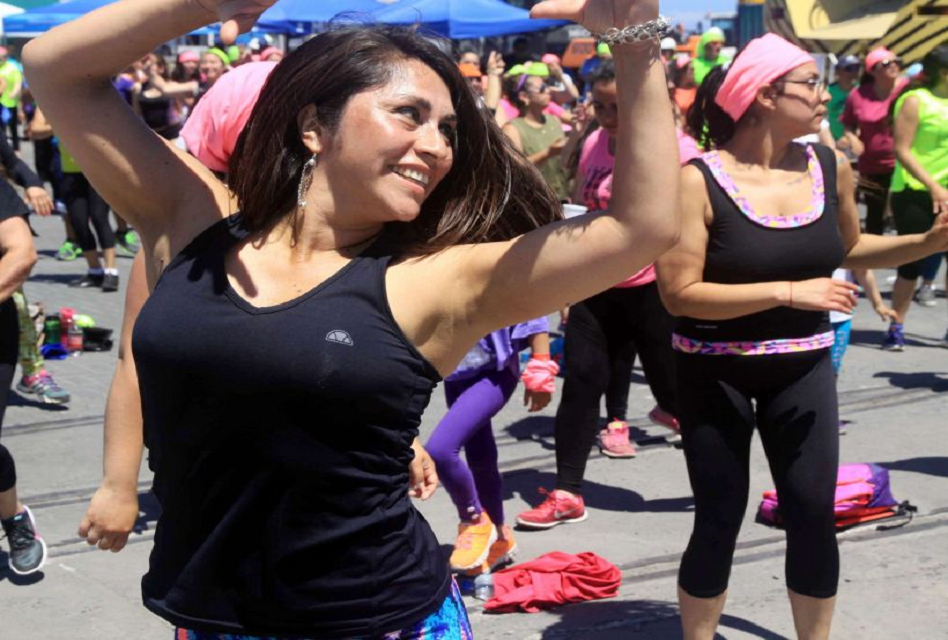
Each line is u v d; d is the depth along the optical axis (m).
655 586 4.46
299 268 2.05
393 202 2.02
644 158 1.86
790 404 3.39
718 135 3.54
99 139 2.16
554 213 2.24
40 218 15.97
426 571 2.09
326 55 2.05
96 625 4.21
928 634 4.05
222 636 2.04
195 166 2.25
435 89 2.05
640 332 5.10
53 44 2.09
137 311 2.51
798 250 3.37
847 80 11.13
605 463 6.02
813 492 3.39
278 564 1.99
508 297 1.99
